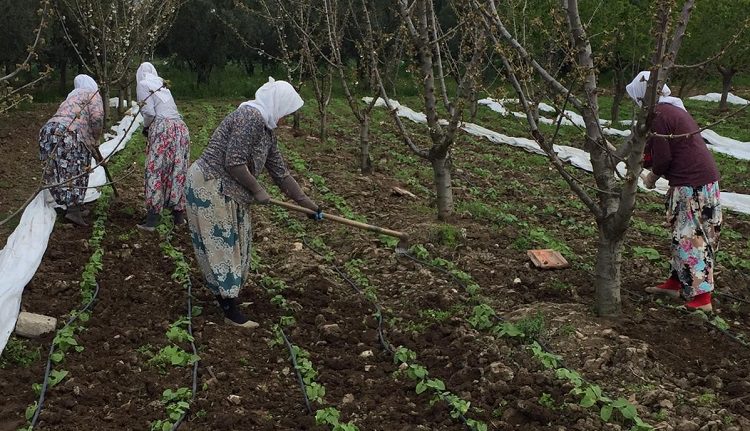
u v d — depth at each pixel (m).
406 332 5.53
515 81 5.14
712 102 22.16
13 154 12.01
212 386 4.66
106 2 14.23
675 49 4.68
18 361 4.90
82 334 5.27
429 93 7.84
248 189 5.34
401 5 7.76
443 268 6.80
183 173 7.67
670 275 6.26
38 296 5.95
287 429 4.23
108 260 6.81
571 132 16.36
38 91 19.88
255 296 6.11
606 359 4.98
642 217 9.50
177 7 16.67
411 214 8.64
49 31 16.86
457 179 11.09
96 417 4.27
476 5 5.32
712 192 5.77
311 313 5.85
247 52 23.16
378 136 14.91
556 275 6.75
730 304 6.30
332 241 7.68
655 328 5.55
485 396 4.59
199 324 5.51
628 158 5.06
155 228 7.65
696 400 4.54
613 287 5.61
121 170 10.30
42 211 7.51
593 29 13.89
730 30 16.12
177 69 25.39
